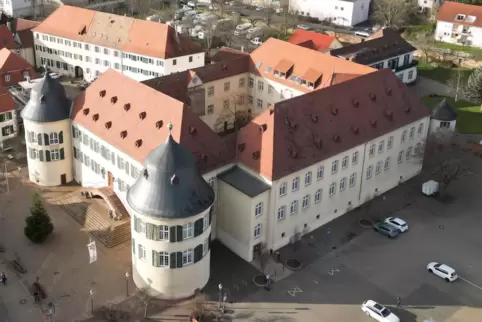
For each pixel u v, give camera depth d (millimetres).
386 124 104000
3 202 103938
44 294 82625
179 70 149500
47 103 104312
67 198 105000
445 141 125062
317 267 90375
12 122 124938
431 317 81625
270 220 90188
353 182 102625
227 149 92188
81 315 79688
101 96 102500
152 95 95312
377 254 93688
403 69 157875
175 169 76188
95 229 96500
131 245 90750
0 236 95250
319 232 98500
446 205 107000
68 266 89000
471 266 91688
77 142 106688
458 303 84438
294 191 92062
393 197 109000
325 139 95125
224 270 88938
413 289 86750
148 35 149875
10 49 162750
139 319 79312
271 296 84312
